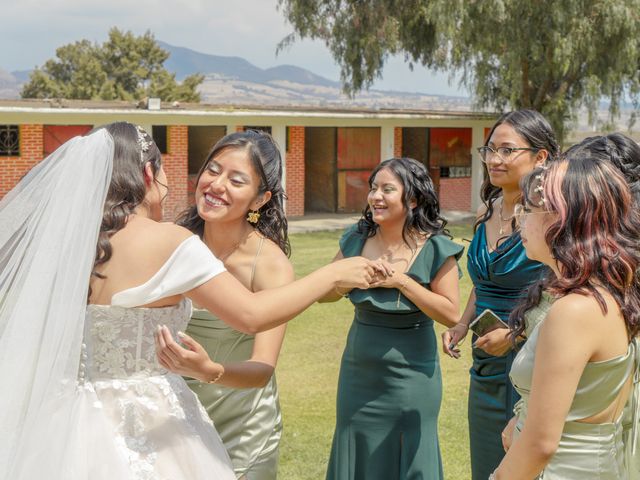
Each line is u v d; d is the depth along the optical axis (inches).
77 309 84.7
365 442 148.5
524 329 100.0
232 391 116.2
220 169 112.7
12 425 82.1
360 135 862.5
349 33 793.6
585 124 807.1
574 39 714.8
